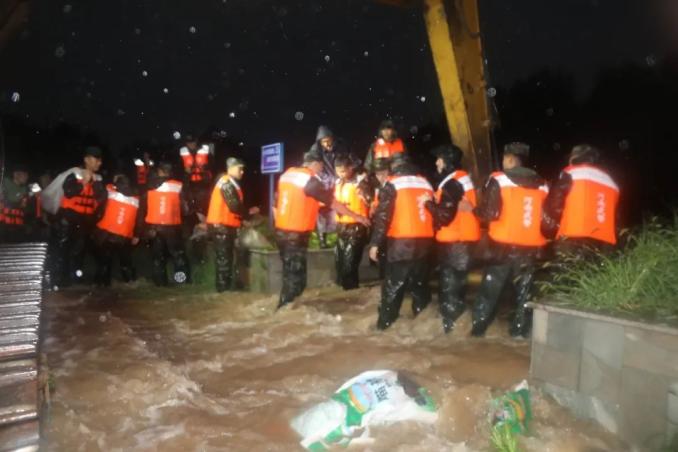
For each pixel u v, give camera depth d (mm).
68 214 9297
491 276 5516
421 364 4766
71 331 6289
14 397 2262
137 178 14172
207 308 7691
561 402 3775
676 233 4109
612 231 5031
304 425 3621
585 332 3641
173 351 5539
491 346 5230
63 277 9430
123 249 9922
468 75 8156
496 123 8594
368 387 3670
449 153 5793
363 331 6062
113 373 4738
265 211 20016
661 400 3266
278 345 5676
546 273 5859
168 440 3561
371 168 8742
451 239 5820
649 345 3316
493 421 3506
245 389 4465
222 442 3535
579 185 5012
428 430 3588
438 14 7926
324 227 9195
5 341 2674
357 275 8180
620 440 3430
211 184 12938
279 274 8453
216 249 8750
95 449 3434
